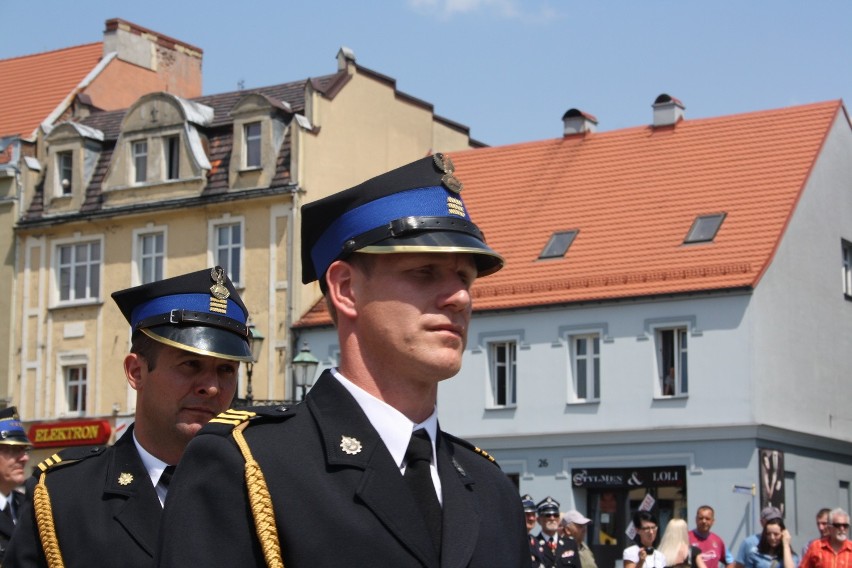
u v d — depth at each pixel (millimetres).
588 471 30953
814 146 32844
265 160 34719
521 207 35000
